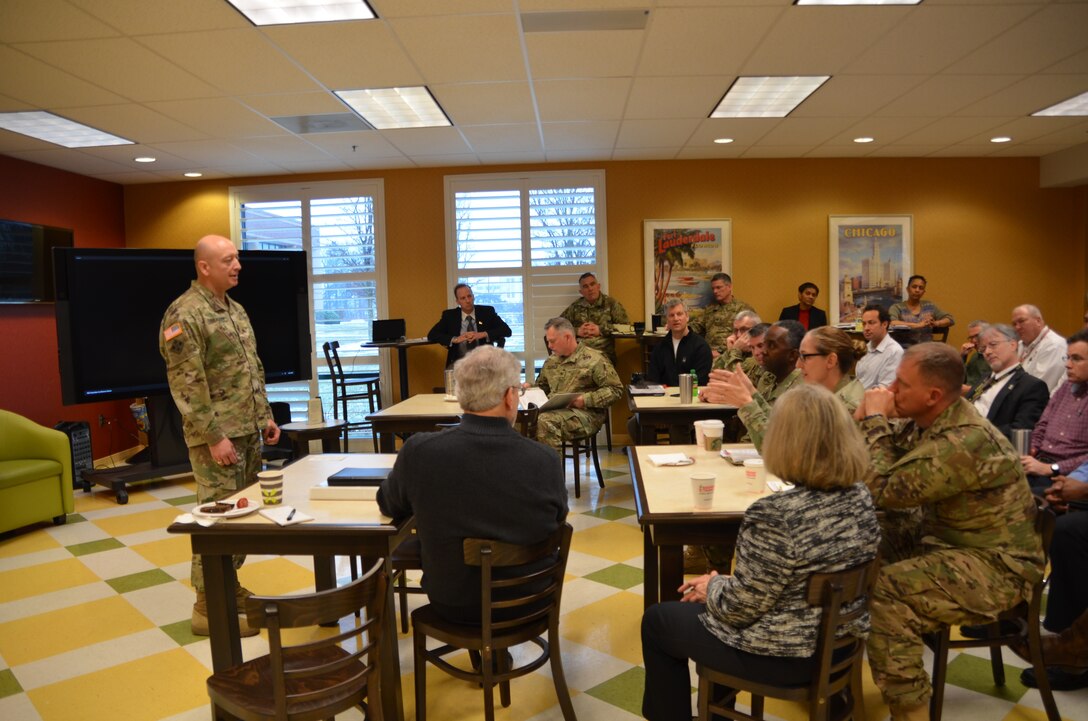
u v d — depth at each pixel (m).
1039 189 7.09
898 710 1.95
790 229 7.08
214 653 2.30
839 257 7.07
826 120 5.59
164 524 4.75
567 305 7.17
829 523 1.58
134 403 6.84
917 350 2.05
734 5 3.42
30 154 5.88
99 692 2.60
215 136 5.55
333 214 7.20
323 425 3.72
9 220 5.77
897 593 1.99
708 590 1.78
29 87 4.29
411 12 3.42
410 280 7.20
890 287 7.11
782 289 7.11
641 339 6.74
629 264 7.12
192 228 7.26
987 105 5.22
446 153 6.48
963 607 1.96
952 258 7.11
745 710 2.36
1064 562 2.58
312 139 5.79
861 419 2.33
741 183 7.05
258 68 4.11
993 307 7.14
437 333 6.80
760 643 1.65
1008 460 1.97
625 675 2.60
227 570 2.29
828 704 1.78
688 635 1.80
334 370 7.18
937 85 4.72
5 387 5.75
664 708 1.89
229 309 3.17
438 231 7.17
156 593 3.55
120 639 3.04
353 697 1.78
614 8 3.43
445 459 1.96
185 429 2.98
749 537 1.62
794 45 3.96
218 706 1.87
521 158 6.81
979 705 2.34
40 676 2.72
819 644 1.60
